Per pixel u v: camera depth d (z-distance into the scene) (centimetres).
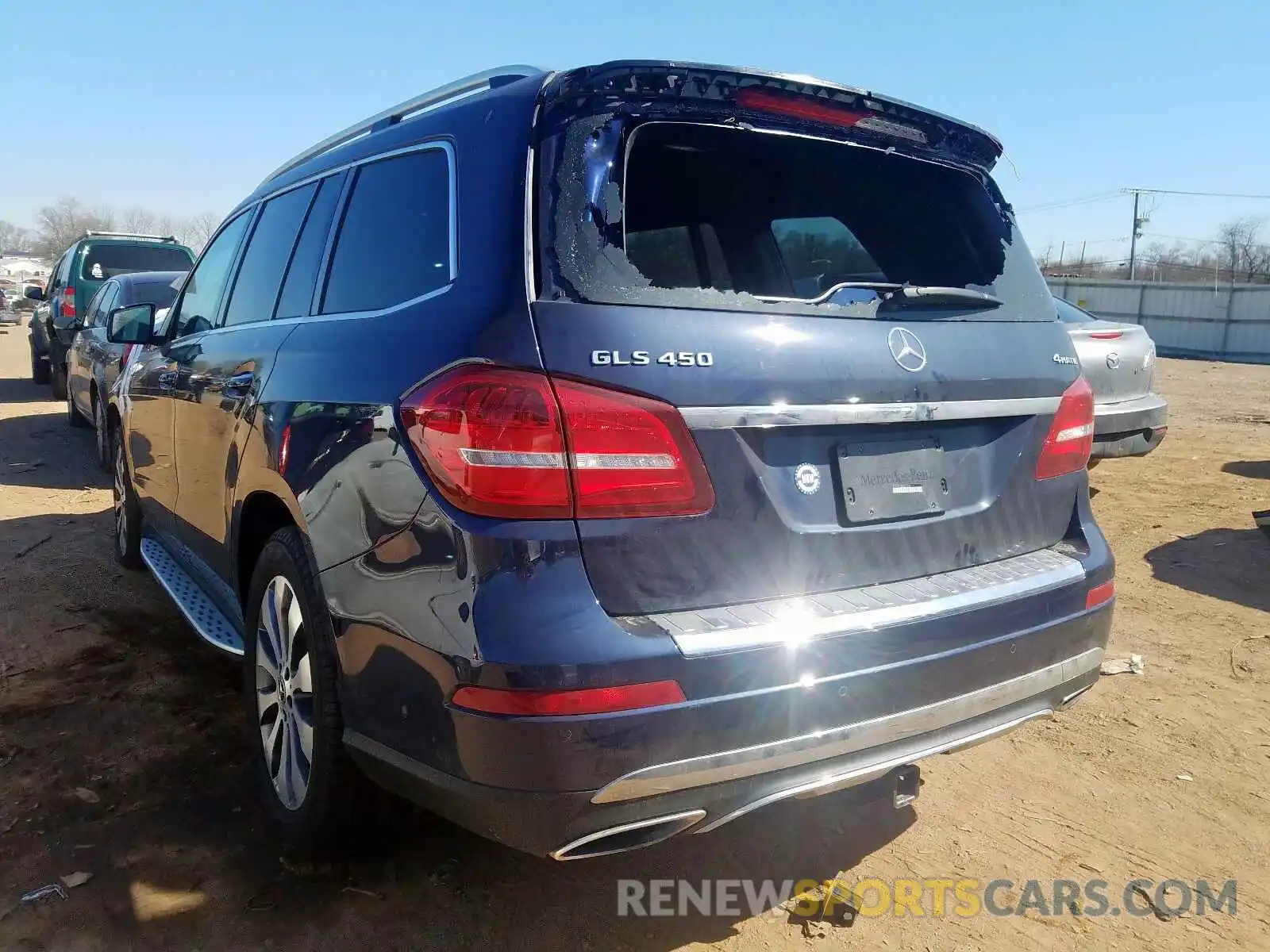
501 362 198
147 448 434
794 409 214
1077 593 259
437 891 259
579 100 218
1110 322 702
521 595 190
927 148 277
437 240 232
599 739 189
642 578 199
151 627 435
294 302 298
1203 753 349
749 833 296
